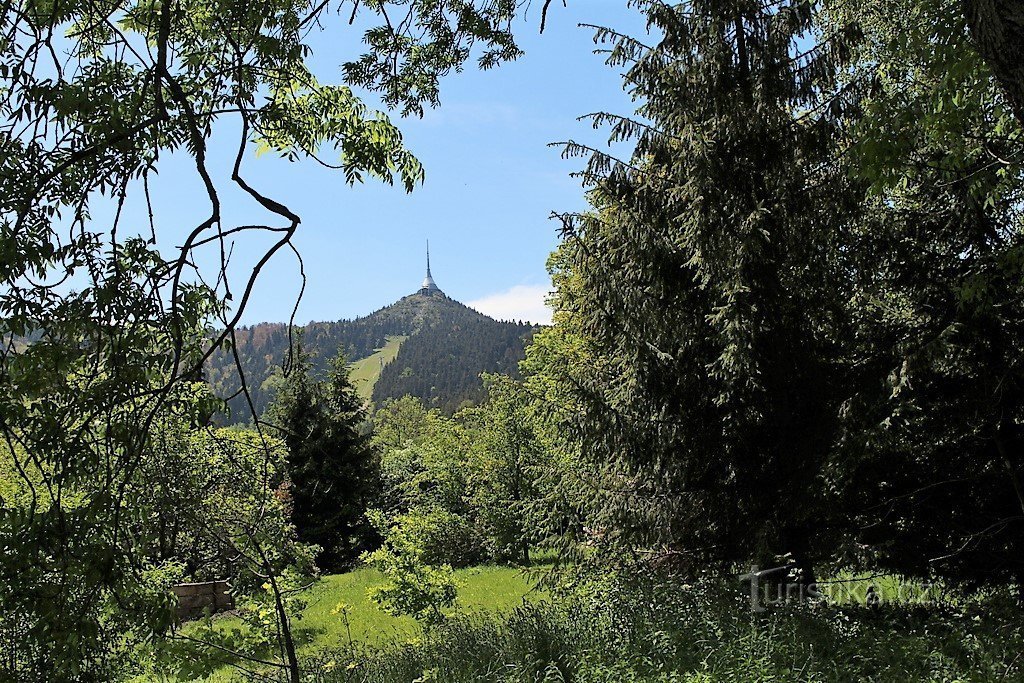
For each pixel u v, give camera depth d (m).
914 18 8.30
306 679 10.40
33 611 3.92
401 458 42.84
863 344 10.68
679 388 10.82
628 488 11.23
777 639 8.14
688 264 10.39
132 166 4.00
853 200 10.30
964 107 7.29
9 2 3.96
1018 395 9.61
